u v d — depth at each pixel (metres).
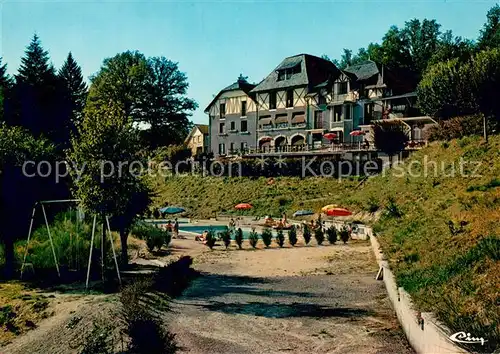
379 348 11.77
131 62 85.38
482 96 34.44
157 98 85.75
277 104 67.75
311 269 24.84
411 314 11.62
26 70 62.53
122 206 20.84
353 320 14.49
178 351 11.94
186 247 35.16
